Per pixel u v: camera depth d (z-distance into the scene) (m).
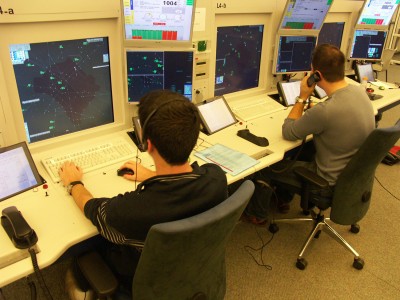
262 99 2.70
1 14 1.43
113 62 1.90
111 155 1.78
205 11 2.12
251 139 2.07
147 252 0.98
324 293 1.98
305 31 2.63
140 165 1.67
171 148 0.98
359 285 2.04
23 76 1.62
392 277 2.10
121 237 1.11
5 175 1.44
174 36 1.92
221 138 2.11
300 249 2.28
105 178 1.61
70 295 1.36
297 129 1.97
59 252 1.18
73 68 1.77
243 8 2.31
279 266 2.15
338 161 1.93
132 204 1.02
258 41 2.58
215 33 2.26
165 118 0.96
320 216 2.30
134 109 2.09
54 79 1.73
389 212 2.69
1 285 1.08
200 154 1.87
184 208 1.01
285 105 2.65
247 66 2.61
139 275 1.06
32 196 1.46
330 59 1.85
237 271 2.10
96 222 1.17
